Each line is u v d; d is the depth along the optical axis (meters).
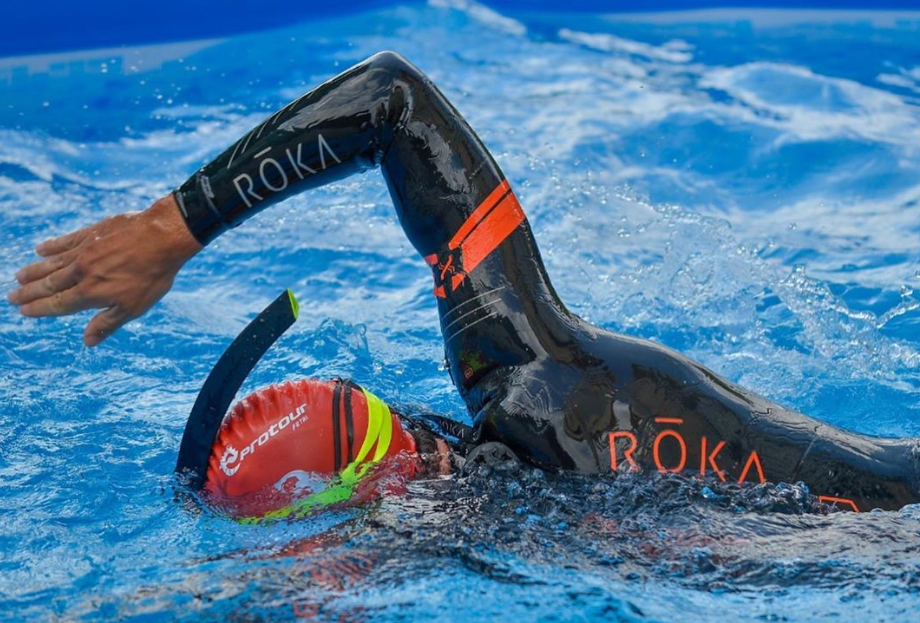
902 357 16.50
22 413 14.14
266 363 16.23
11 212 24.00
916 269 19.86
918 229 21.91
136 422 13.84
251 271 20.86
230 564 8.28
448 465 9.57
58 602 8.24
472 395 9.56
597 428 8.88
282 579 7.83
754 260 19.34
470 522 8.34
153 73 36.56
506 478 8.82
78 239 9.31
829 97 31.25
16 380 15.47
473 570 7.80
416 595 7.52
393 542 8.16
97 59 38.16
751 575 7.71
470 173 9.51
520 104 31.09
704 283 18.67
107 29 40.81
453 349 9.62
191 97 34.12
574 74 34.53
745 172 25.64
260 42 39.25
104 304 9.33
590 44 38.59
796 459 8.83
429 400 14.83
